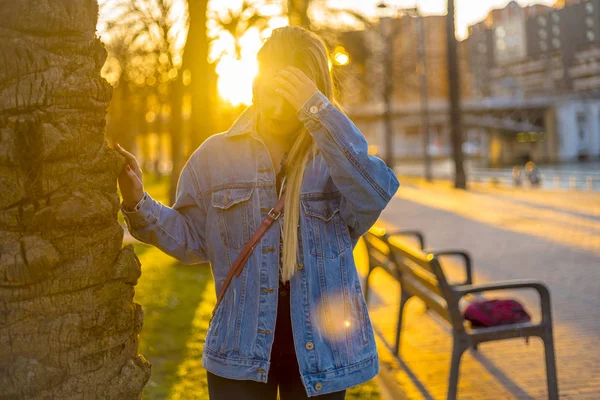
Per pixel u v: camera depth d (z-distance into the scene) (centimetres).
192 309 684
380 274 903
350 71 1941
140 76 2120
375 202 184
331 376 188
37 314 156
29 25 152
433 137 11331
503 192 2878
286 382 196
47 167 155
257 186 195
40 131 152
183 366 477
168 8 1427
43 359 157
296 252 189
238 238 195
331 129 180
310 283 191
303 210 193
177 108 1370
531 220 1614
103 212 165
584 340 534
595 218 1595
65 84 156
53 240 158
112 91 171
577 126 10319
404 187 3556
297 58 196
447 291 380
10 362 154
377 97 4991
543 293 386
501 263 975
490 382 443
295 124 198
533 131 10100
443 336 566
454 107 3319
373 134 8788
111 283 169
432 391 428
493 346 530
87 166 162
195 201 203
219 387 194
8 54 151
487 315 399
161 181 4675
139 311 181
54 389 158
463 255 546
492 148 10912
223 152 201
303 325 189
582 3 13000
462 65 15338
